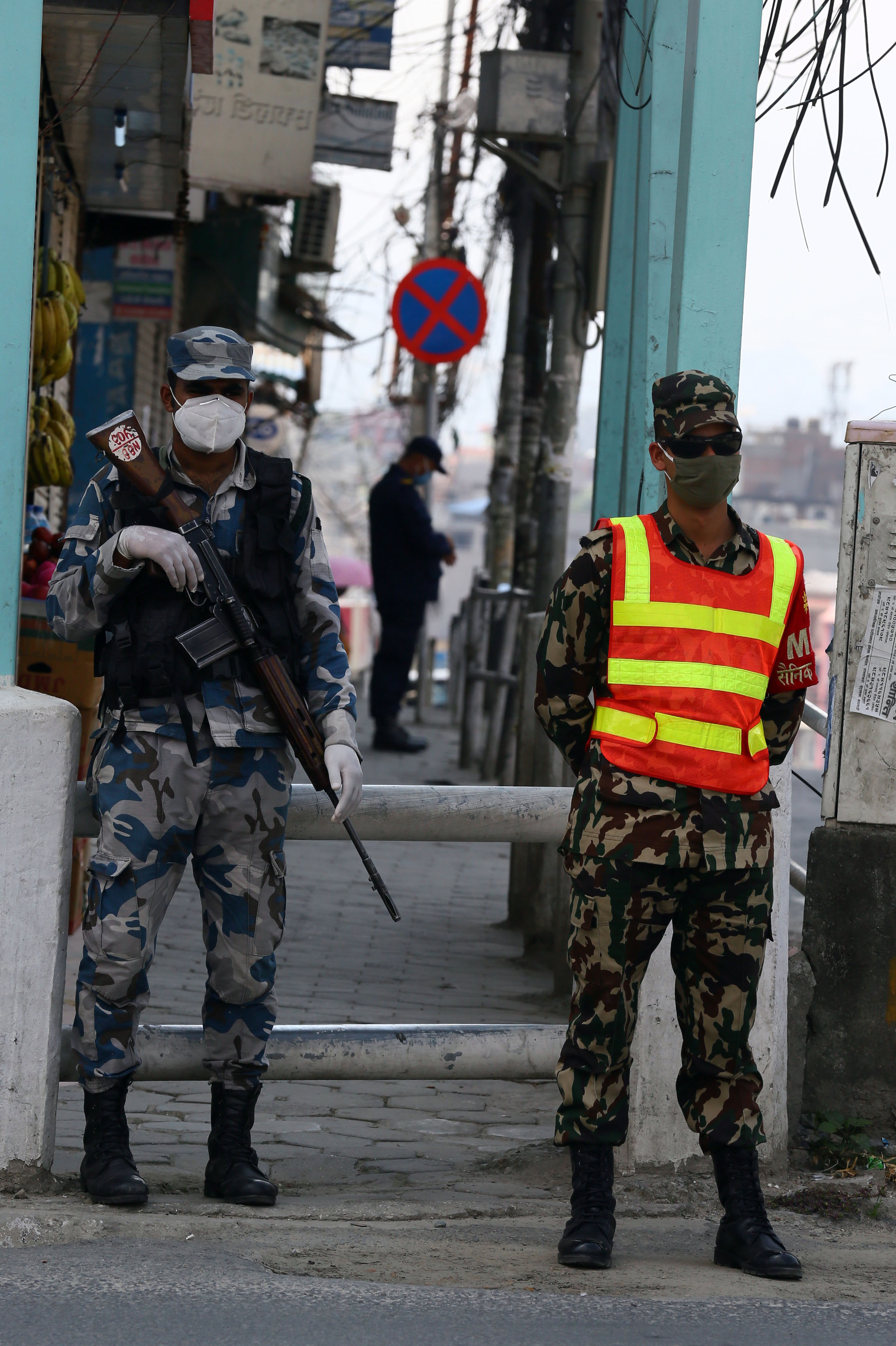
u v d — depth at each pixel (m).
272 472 6.50
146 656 6.22
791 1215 7.03
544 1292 5.59
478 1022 10.55
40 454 13.56
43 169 13.89
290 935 13.27
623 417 9.96
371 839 7.25
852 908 7.71
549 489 16.69
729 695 5.85
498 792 7.41
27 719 6.42
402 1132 8.44
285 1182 7.38
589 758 5.98
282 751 6.50
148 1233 6.01
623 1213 6.89
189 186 18.27
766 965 7.37
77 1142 7.74
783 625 6.00
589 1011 6.00
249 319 29.66
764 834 5.95
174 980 11.34
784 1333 5.27
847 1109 7.71
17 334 6.58
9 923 6.44
